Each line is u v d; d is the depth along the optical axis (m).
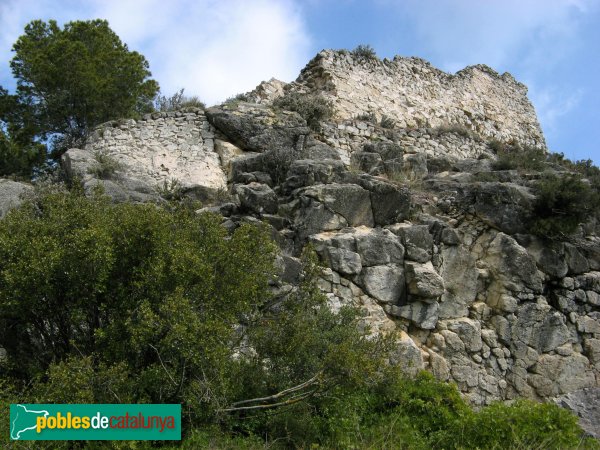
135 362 9.13
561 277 15.16
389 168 18.66
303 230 14.21
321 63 22.25
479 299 14.70
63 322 9.74
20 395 8.59
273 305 11.09
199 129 17.98
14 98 20.11
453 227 15.62
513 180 17.80
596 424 12.99
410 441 10.25
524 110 29.06
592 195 15.50
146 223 9.61
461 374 13.61
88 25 21.72
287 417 9.68
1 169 18.14
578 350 14.77
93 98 19.50
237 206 14.74
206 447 8.74
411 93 24.25
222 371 8.78
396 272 13.91
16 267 9.06
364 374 9.41
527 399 12.58
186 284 9.20
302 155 17.41
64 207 10.05
